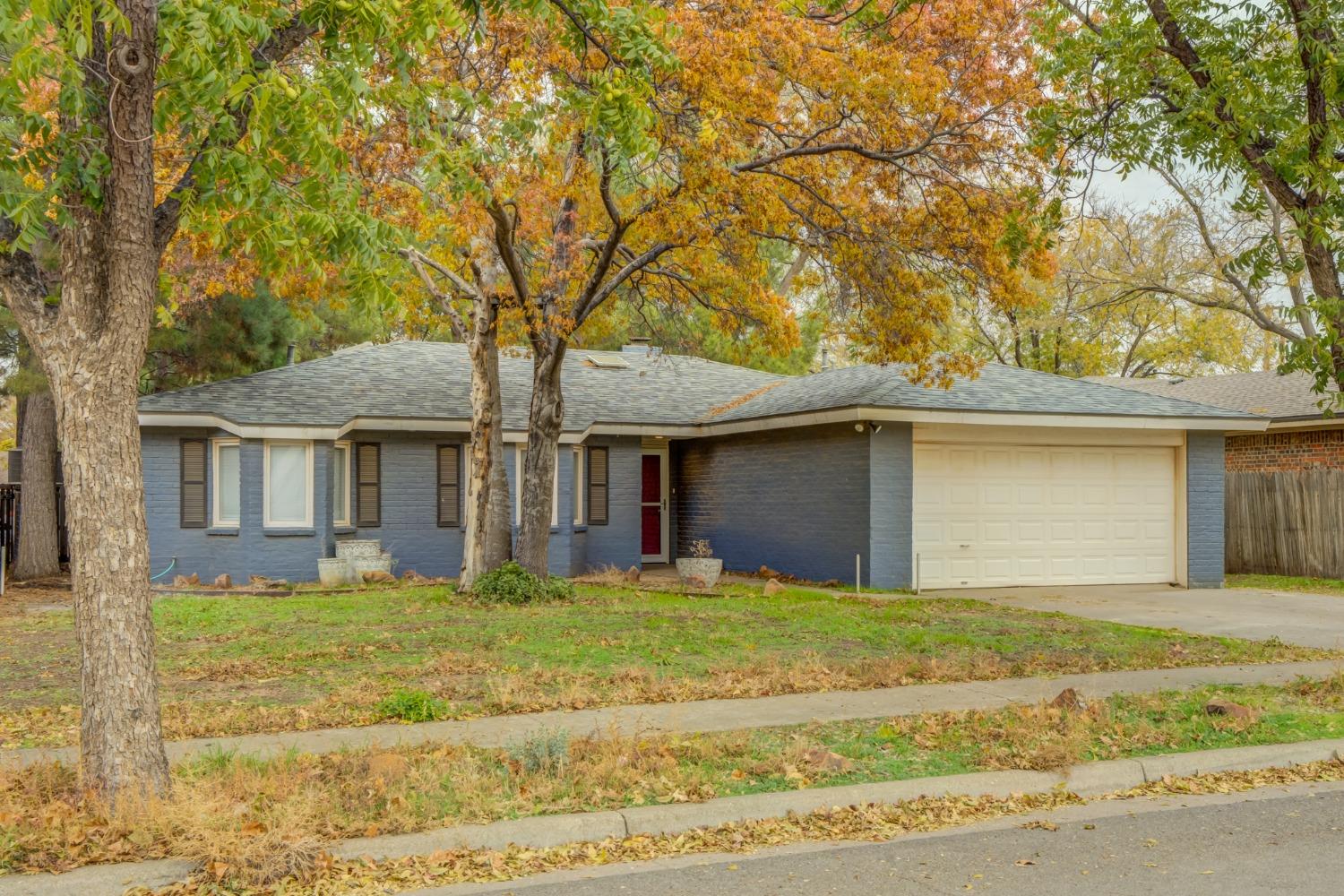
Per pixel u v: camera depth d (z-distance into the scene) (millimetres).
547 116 14047
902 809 6910
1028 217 13383
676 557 25172
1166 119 12109
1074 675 10969
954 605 16625
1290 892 5512
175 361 24703
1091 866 5930
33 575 21406
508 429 20922
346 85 7828
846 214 15789
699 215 14391
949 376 18062
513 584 16344
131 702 6152
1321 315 10203
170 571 19359
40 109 9641
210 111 7305
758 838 6414
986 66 14586
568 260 16641
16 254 6406
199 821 5863
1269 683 10617
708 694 9703
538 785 6840
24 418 23953
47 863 5562
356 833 6070
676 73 12328
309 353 31375
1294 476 22875
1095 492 20562
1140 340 39938
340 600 16547
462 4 8945
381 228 7949
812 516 20500
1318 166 10367
